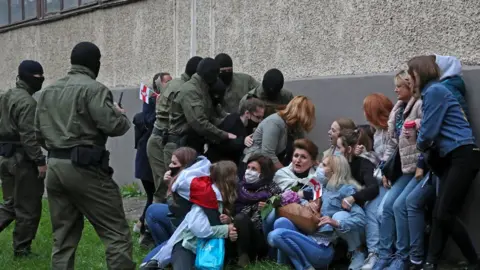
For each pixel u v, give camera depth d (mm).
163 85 7520
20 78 5914
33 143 5699
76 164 4609
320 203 5238
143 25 9906
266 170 5469
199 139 6070
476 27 5270
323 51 6703
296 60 7035
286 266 5121
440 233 4691
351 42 6379
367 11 6203
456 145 4504
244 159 5871
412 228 4887
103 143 4773
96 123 4633
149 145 6570
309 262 5035
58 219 4805
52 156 4699
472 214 5160
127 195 9523
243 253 5285
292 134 6020
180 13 9039
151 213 5590
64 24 11914
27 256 6055
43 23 12547
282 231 4984
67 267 4809
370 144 5387
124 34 10375
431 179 4871
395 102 5816
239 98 6840
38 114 4785
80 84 4672
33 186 5961
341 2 6477
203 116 5875
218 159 6059
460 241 4758
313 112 5961
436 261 4727
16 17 13578
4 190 6133
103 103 4621
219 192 4988
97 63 4840
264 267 5145
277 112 5965
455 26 5422
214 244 4887
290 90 6883
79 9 11359
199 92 5930
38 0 12688
